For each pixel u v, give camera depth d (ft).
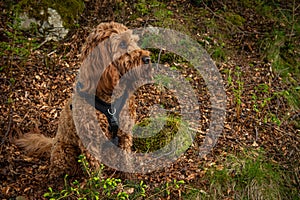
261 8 16.07
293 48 15.15
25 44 13.26
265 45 14.85
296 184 11.68
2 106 12.25
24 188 10.81
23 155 11.34
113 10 14.62
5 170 11.01
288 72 14.55
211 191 11.21
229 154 11.74
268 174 11.60
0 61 12.85
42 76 12.94
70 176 10.87
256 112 12.84
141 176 11.21
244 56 14.58
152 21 14.43
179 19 14.80
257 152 11.94
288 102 13.41
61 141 10.65
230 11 15.76
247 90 13.47
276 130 12.54
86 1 14.60
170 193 11.00
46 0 13.87
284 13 16.07
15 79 12.74
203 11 15.40
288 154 12.08
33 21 13.71
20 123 11.96
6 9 13.87
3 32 13.38
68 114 10.41
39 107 12.35
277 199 11.37
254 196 11.31
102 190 10.46
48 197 10.68
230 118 12.60
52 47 13.62
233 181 11.38
